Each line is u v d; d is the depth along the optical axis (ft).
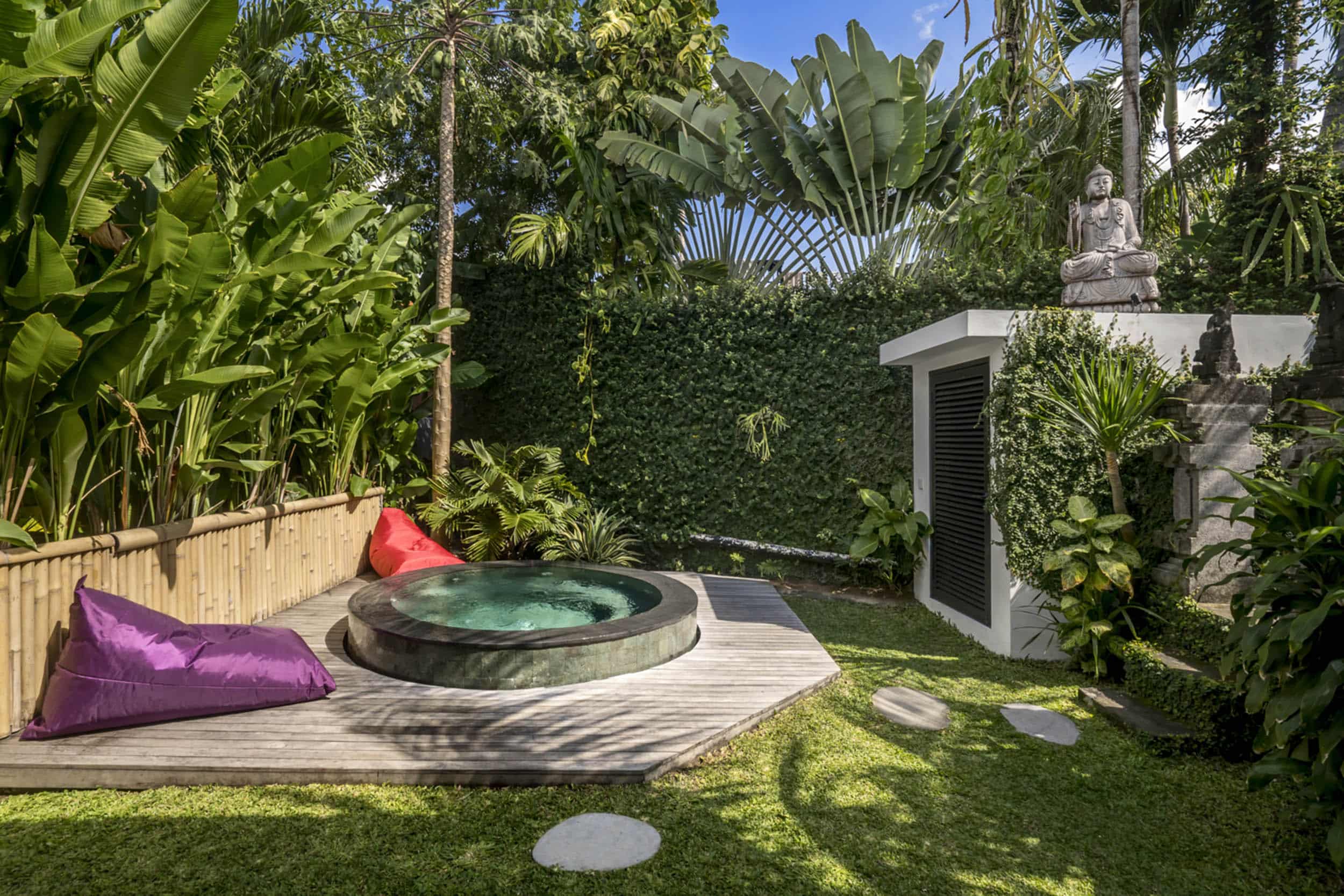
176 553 13.51
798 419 24.80
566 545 24.67
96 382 10.73
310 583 19.22
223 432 15.16
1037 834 8.56
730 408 25.61
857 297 24.23
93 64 10.83
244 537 15.97
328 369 18.21
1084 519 14.37
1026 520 15.85
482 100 29.43
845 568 24.45
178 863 7.51
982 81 25.04
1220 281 22.76
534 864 7.62
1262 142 28.14
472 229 33.04
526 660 12.31
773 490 25.18
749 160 34.12
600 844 7.97
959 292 23.27
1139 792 9.67
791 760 10.38
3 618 9.78
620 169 34.45
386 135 31.53
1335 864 6.97
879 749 10.87
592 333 27.12
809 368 24.67
